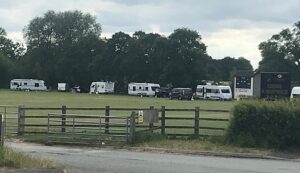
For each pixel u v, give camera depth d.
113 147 28.34
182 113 57.69
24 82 164.75
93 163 21.03
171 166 20.66
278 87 57.44
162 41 166.25
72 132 30.14
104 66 174.25
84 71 179.25
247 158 24.98
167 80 164.50
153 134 30.39
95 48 180.00
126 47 173.38
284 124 27.45
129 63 170.00
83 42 180.62
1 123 18.70
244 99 30.06
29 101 82.62
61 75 181.12
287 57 164.75
